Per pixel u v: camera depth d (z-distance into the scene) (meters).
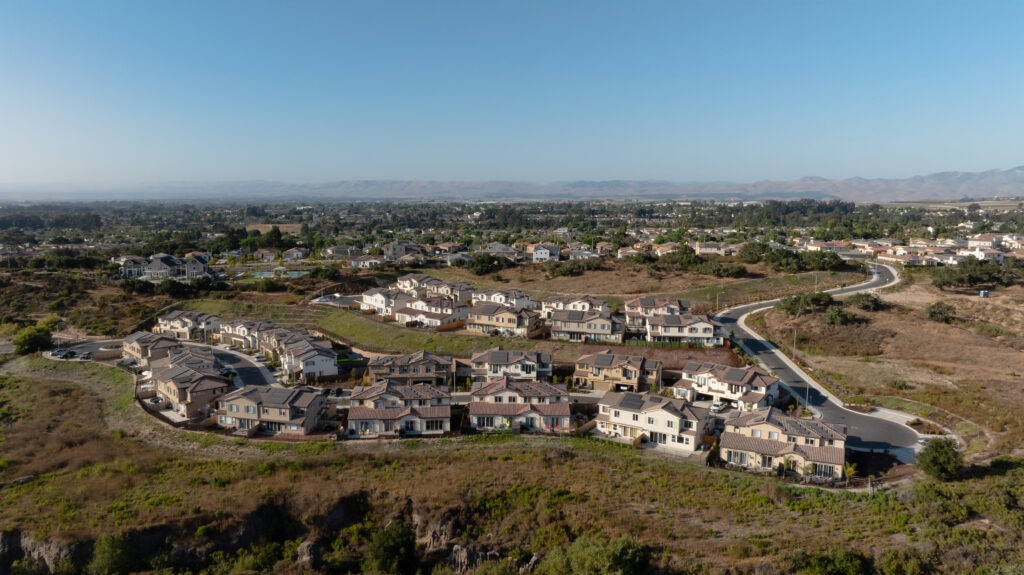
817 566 39.28
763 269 146.12
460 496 52.84
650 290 131.62
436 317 108.69
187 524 48.84
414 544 48.47
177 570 46.03
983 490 48.72
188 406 72.75
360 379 87.50
